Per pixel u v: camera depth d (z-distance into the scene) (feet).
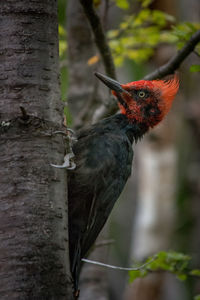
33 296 19.31
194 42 35.01
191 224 82.69
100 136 30.22
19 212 20.13
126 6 41.34
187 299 78.69
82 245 29.76
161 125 36.19
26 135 21.06
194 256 74.49
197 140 81.97
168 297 79.15
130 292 67.97
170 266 34.45
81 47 48.14
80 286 43.93
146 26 48.60
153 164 73.41
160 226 71.00
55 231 20.68
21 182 20.51
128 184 86.79
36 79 21.72
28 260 19.65
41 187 20.79
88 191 28.63
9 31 21.75
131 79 70.69
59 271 20.30
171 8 58.75
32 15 22.04
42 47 22.07
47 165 21.24
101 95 43.57
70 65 48.14
